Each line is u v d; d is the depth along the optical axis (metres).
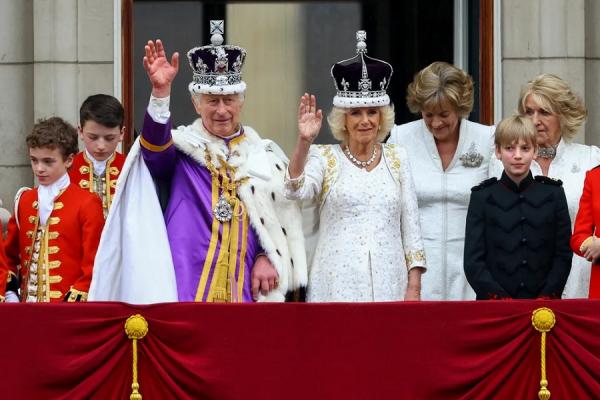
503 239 34.78
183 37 49.66
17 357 32.31
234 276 34.66
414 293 35.12
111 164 36.84
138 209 34.25
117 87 42.06
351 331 32.62
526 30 42.34
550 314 32.50
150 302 33.88
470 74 43.69
